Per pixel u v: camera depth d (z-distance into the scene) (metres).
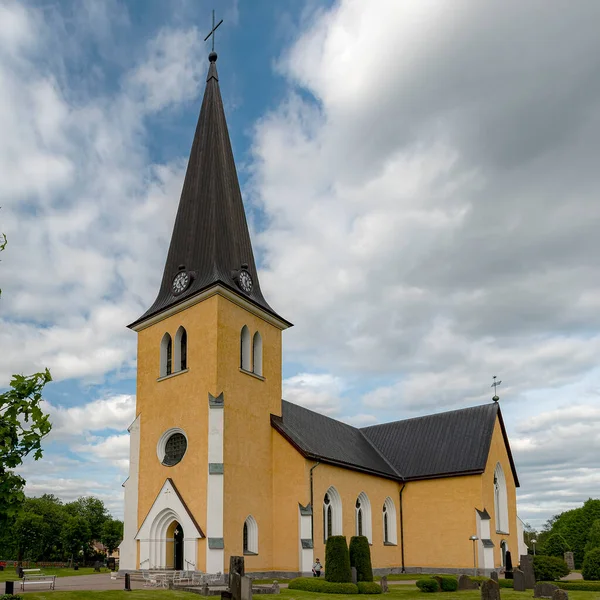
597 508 100.94
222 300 35.78
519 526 50.59
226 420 34.12
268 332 40.00
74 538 95.31
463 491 45.72
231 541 32.47
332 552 29.78
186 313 36.97
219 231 38.47
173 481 34.28
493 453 48.59
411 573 45.94
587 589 35.94
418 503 47.56
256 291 40.12
